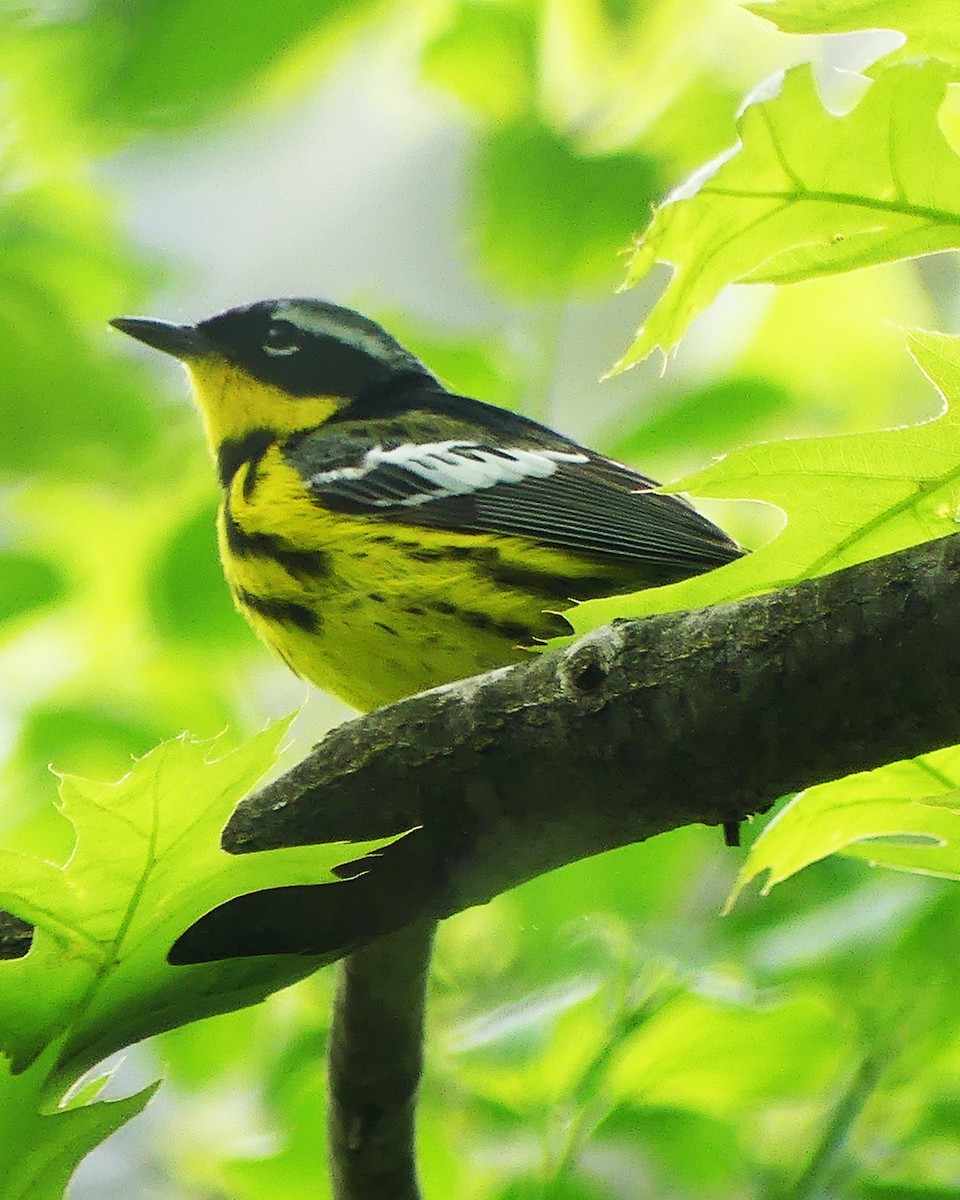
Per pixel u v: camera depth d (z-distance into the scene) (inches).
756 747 82.1
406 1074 89.7
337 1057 89.7
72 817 69.6
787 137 79.5
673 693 82.6
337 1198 89.7
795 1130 91.3
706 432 92.7
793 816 89.0
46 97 91.1
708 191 80.2
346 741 88.7
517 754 86.0
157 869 71.6
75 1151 71.9
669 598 86.0
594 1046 90.9
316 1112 91.2
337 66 91.8
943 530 84.4
